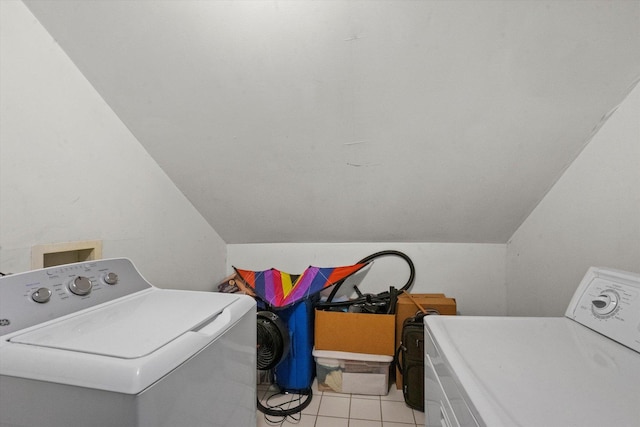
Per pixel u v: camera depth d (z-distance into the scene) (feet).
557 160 4.77
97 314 2.78
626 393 2.11
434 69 3.81
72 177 3.99
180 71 4.08
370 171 5.41
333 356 6.17
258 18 3.52
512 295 6.76
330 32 3.59
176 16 3.53
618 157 3.89
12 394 2.05
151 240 5.41
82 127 4.12
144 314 2.79
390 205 6.21
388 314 6.24
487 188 5.55
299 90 4.20
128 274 3.52
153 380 1.91
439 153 4.93
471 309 7.21
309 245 7.75
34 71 3.54
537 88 3.85
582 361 2.56
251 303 3.38
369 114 4.42
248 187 6.06
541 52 3.51
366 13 3.39
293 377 6.20
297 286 6.55
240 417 3.10
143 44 3.81
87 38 3.76
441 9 3.28
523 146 4.65
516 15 3.25
